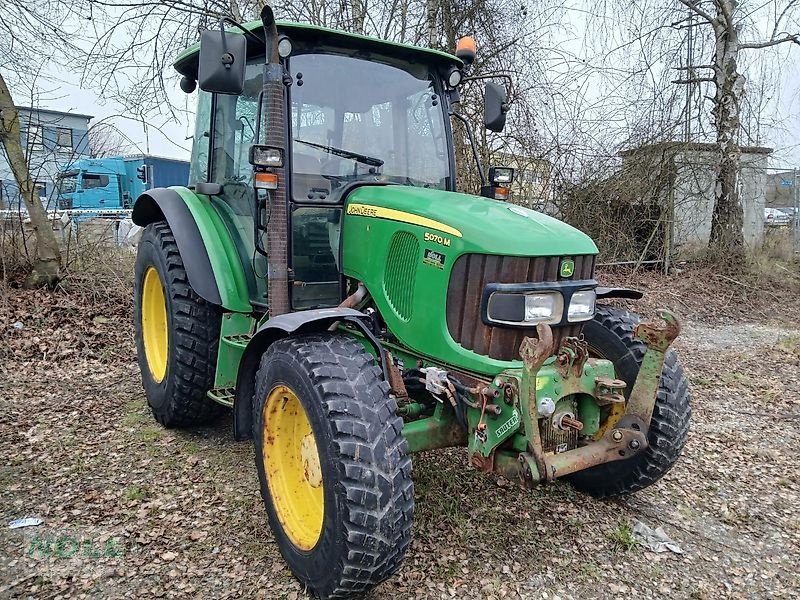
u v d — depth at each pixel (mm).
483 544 3104
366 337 3045
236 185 3941
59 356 5992
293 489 2945
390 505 2461
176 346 4055
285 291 3225
